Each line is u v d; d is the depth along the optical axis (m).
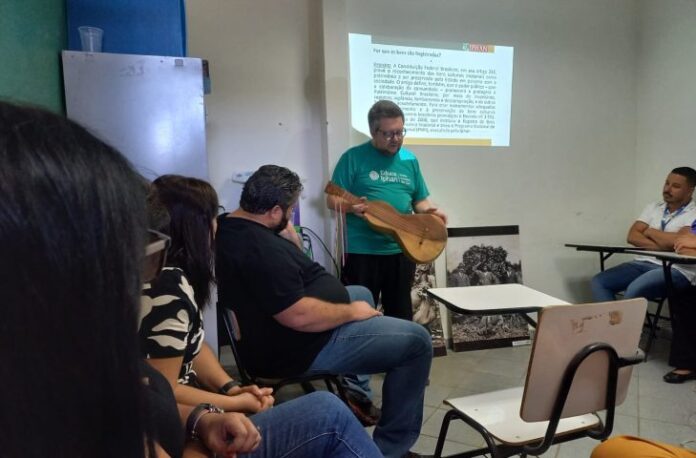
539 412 1.12
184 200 1.08
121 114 1.76
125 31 1.94
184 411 0.93
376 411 2.12
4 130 0.28
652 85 3.48
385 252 2.48
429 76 3.10
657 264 3.01
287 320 1.48
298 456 0.91
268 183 1.55
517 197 3.40
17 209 0.27
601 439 1.22
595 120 3.54
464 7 3.14
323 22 2.81
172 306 0.89
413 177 2.63
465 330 3.09
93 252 0.30
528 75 3.35
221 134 2.83
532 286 3.49
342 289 1.68
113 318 0.31
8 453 0.27
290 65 2.91
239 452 0.86
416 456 1.64
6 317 0.27
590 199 3.57
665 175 3.41
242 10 2.81
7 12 1.20
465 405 1.35
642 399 2.28
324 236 3.06
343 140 2.89
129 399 0.32
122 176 0.33
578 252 3.58
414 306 2.97
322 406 0.95
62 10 1.81
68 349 0.29
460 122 3.21
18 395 0.27
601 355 1.13
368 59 2.97
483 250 3.22
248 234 1.51
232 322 1.64
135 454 0.33
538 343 1.05
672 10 3.28
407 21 3.03
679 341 2.51
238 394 1.20
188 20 2.73
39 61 1.48
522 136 3.37
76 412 0.30
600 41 3.49
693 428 1.99
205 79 2.11
